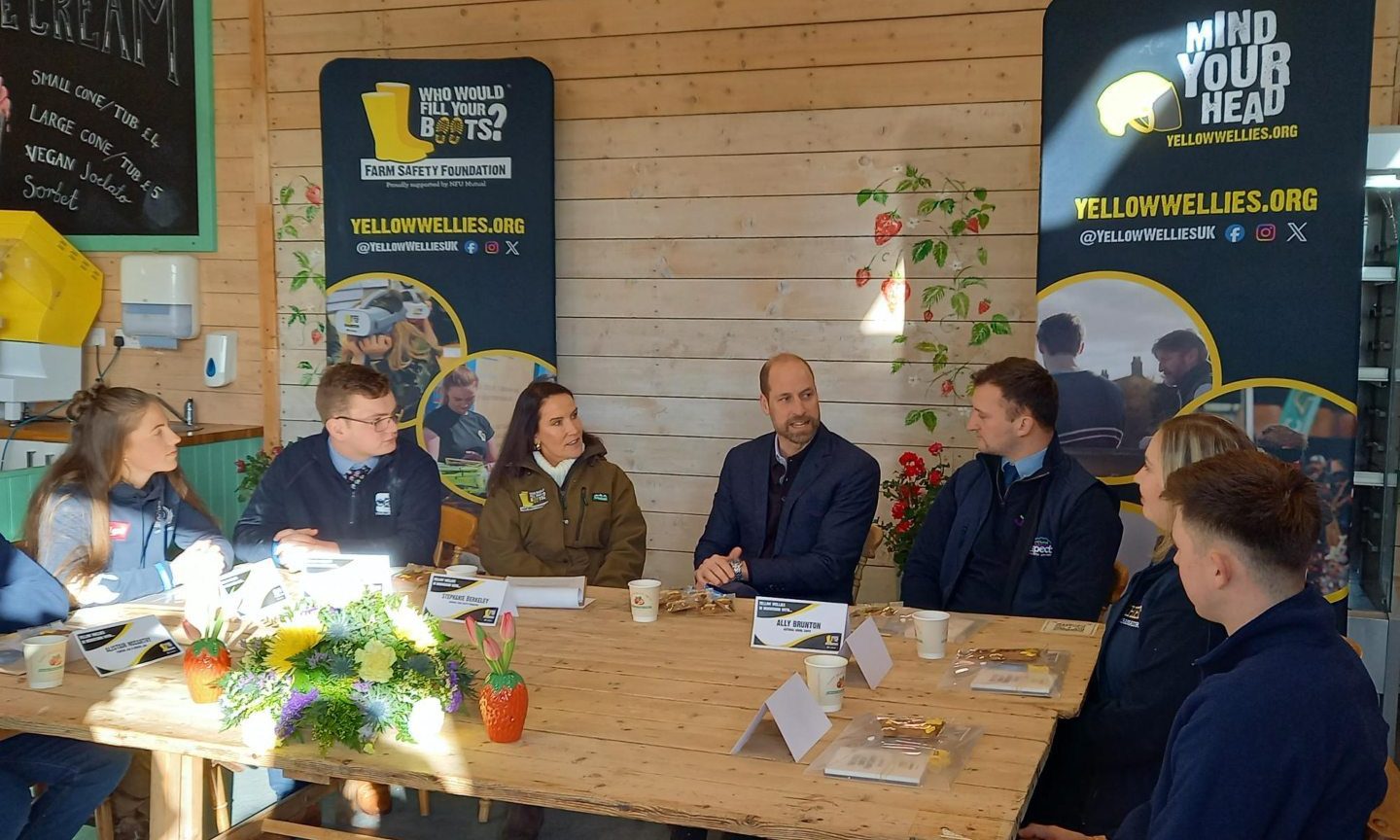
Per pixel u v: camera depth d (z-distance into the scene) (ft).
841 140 13.61
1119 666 7.26
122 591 9.36
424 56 15.01
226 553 10.11
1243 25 10.72
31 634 8.06
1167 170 11.13
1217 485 5.20
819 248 13.82
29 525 9.36
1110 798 7.02
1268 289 10.90
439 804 10.24
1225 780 4.79
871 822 5.10
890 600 13.83
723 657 7.67
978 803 5.29
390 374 14.84
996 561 9.65
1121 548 11.59
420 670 6.28
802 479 10.77
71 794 7.68
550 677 7.25
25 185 16.63
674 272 14.35
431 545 11.00
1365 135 10.52
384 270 14.74
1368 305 11.60
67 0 16.24
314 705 6.06
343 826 9.37
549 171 14.26
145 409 9.53
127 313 16.20
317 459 10.93
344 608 6.55
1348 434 10.77
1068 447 11.71
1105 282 11.45
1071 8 11.30
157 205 16.29
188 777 6.93
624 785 5.53
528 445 10.96
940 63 13.21
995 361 13.33
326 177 14.75
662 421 14.58
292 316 15.88
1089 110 11.34
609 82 14.35
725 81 13.93
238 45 15.78
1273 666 4.94
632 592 8.63
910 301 13.56
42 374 15.65
